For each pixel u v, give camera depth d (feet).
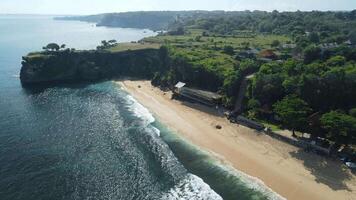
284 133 369.71
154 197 270.67
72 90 590.55
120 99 534.78
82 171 306.35
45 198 265.34
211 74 525.75
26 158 327.06
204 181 292.20
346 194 270.87
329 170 305.53
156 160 329.31
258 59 584.40
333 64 479.41
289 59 526.16
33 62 654.94
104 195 272.31
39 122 424.05
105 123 424.87
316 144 339.77
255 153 339.57
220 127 404.36
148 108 488.02
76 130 400.06
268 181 290.76
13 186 279.28
